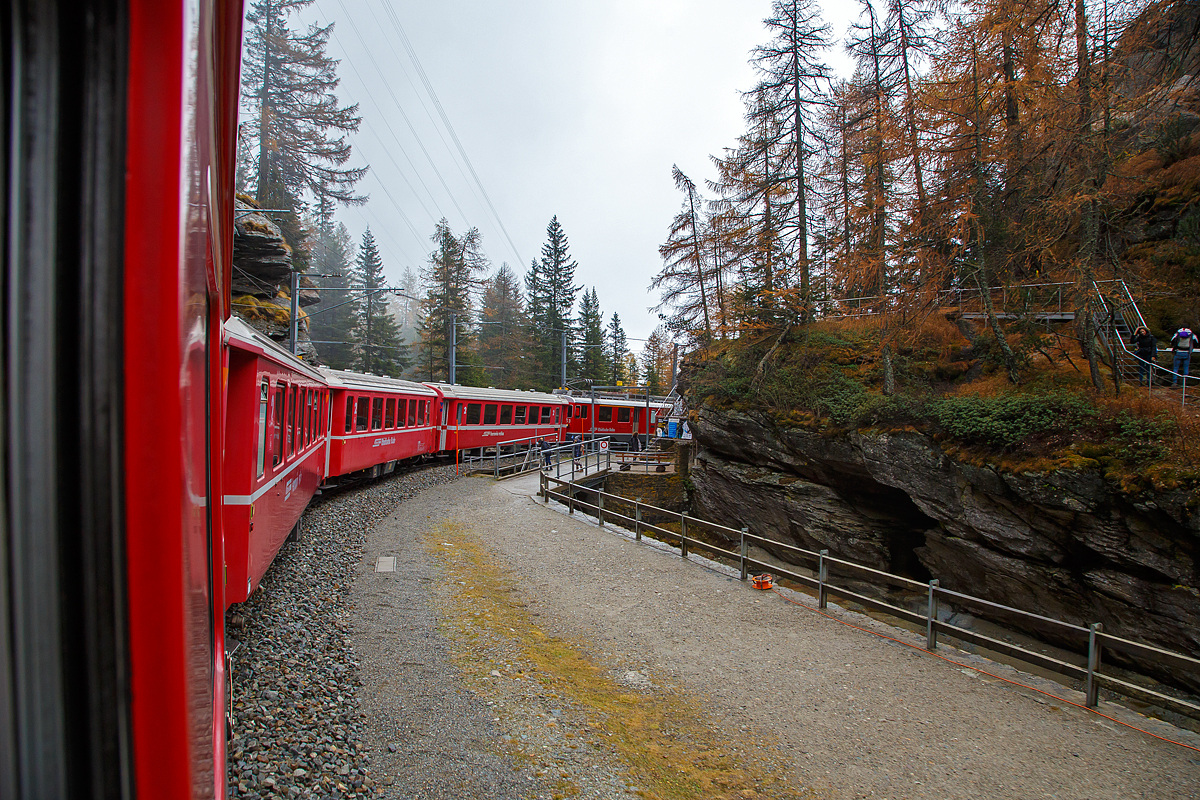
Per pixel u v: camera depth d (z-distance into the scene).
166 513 0.82
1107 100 14.14
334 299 63.75
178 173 0.81
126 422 0.79
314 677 6.17
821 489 19.42
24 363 0.74
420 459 25.02
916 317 17.50
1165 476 11.20
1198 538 10.91
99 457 0.78
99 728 0.82
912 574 18.25
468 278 50.97
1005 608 7.59
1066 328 17.20
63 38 0.76
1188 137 19.03
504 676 6.94
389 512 15.51
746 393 21.84
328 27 29.09
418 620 8.42
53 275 0.75
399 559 11.35
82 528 0.78
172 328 0.81
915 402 16.30
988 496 14.25
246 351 6.05
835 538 18.84
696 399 25.05
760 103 23.56
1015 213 16.73
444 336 50.25
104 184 0.78
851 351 20.83
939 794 5.36
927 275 16.86
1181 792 5.49
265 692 5.57
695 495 26.88
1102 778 5.67
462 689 6.52
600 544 13.50
